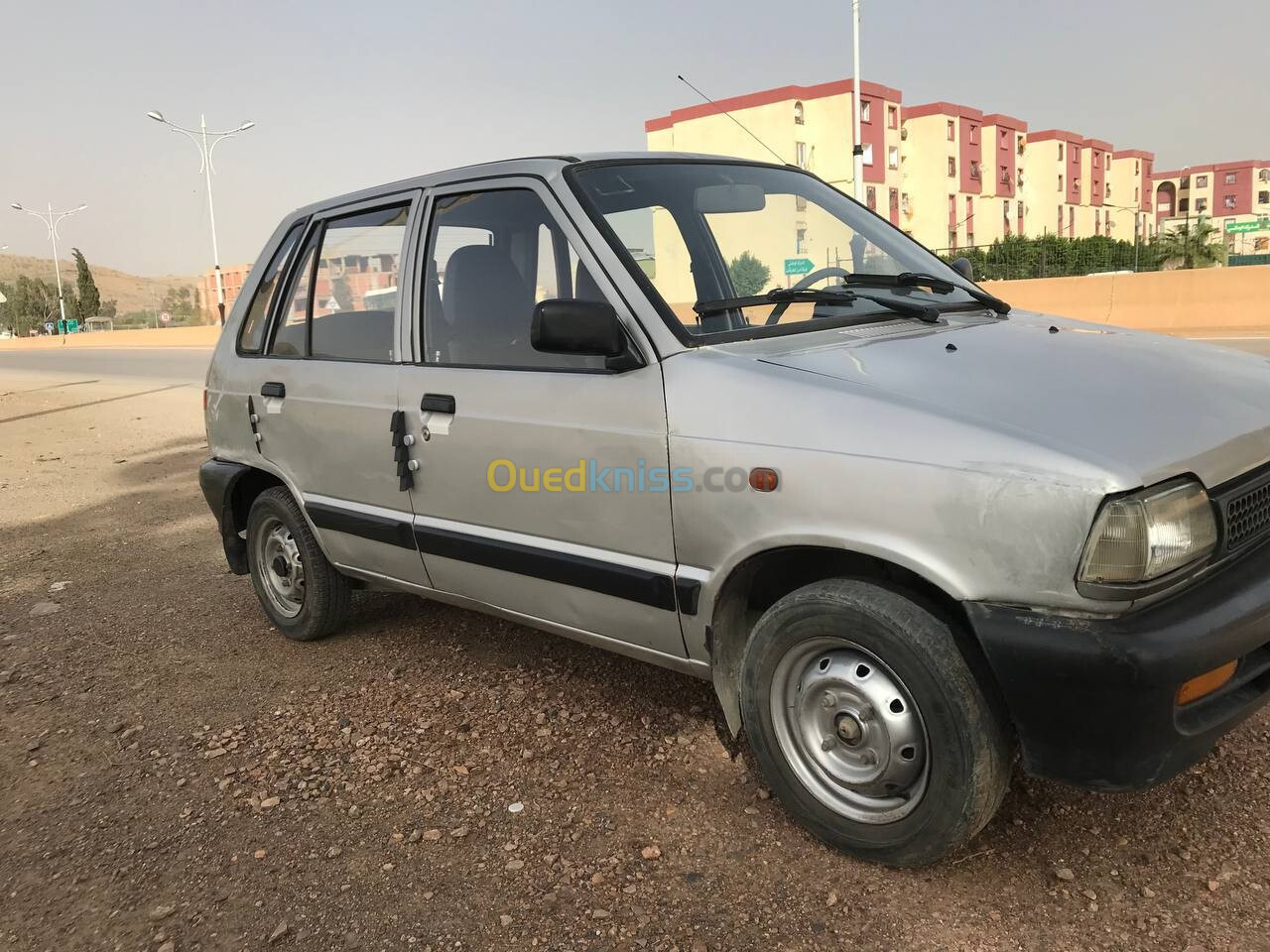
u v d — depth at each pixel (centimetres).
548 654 423
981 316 331
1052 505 211
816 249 352
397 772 330
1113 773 217
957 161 6488
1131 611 213
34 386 2305
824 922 241
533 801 305
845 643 251
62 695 416
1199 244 4262
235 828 303
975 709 231
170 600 541
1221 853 255
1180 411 243
